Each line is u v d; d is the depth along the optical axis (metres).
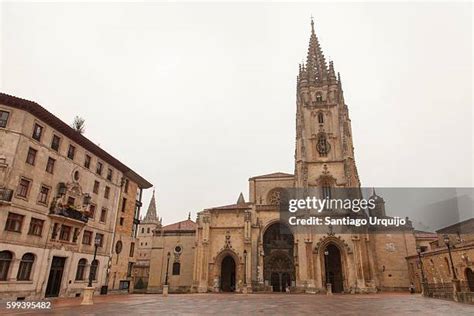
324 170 62.44
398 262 63.19
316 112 68.62
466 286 34.91
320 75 72.00
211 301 32.72
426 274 50.75
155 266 67.44
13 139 32.66
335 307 26.03
